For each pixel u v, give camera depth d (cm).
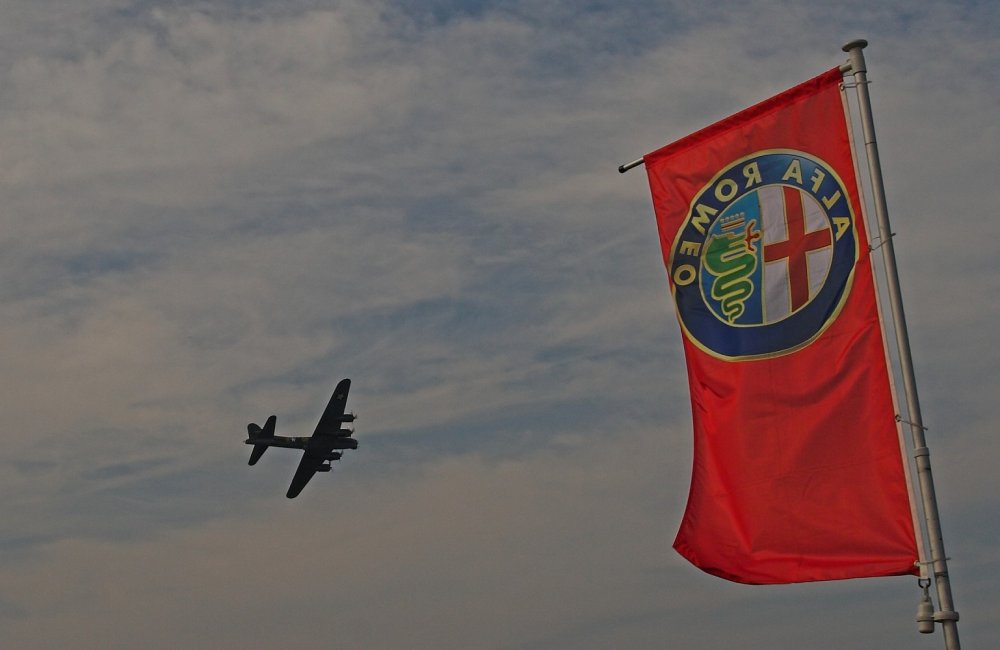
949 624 1902
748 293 2231
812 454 2105
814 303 2156
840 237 2152
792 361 2158
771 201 2239
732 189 2288
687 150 2359
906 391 2016
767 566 2100
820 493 2083
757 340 2205
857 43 2162
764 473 2144
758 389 2184
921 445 1983
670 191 2364
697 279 2298
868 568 2003
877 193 2102
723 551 2152
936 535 1939
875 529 2017
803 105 2231
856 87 2161
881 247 2089
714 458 2208
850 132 2170
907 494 2000
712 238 2295
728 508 2169
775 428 2152
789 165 2230
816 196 2191
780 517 2111
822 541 2061
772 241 2223
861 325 2102
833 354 2119
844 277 2134
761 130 2270
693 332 2283
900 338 2038
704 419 2238
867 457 2052
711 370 2244
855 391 2086
